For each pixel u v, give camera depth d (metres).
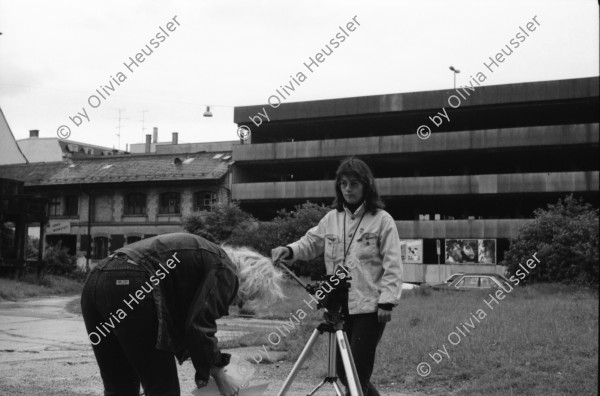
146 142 66.62
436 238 44.59
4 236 33.81
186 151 64.38
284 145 48.84
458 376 7.29
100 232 50.16
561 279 26.22
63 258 36.72
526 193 43.28
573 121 47.72
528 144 43.66
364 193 4.80
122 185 49.84
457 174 51.59
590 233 25.42
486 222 43.66
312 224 36.00
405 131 52.78
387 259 4.64
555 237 26.34
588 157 46.09
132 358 3.50
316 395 6.66
